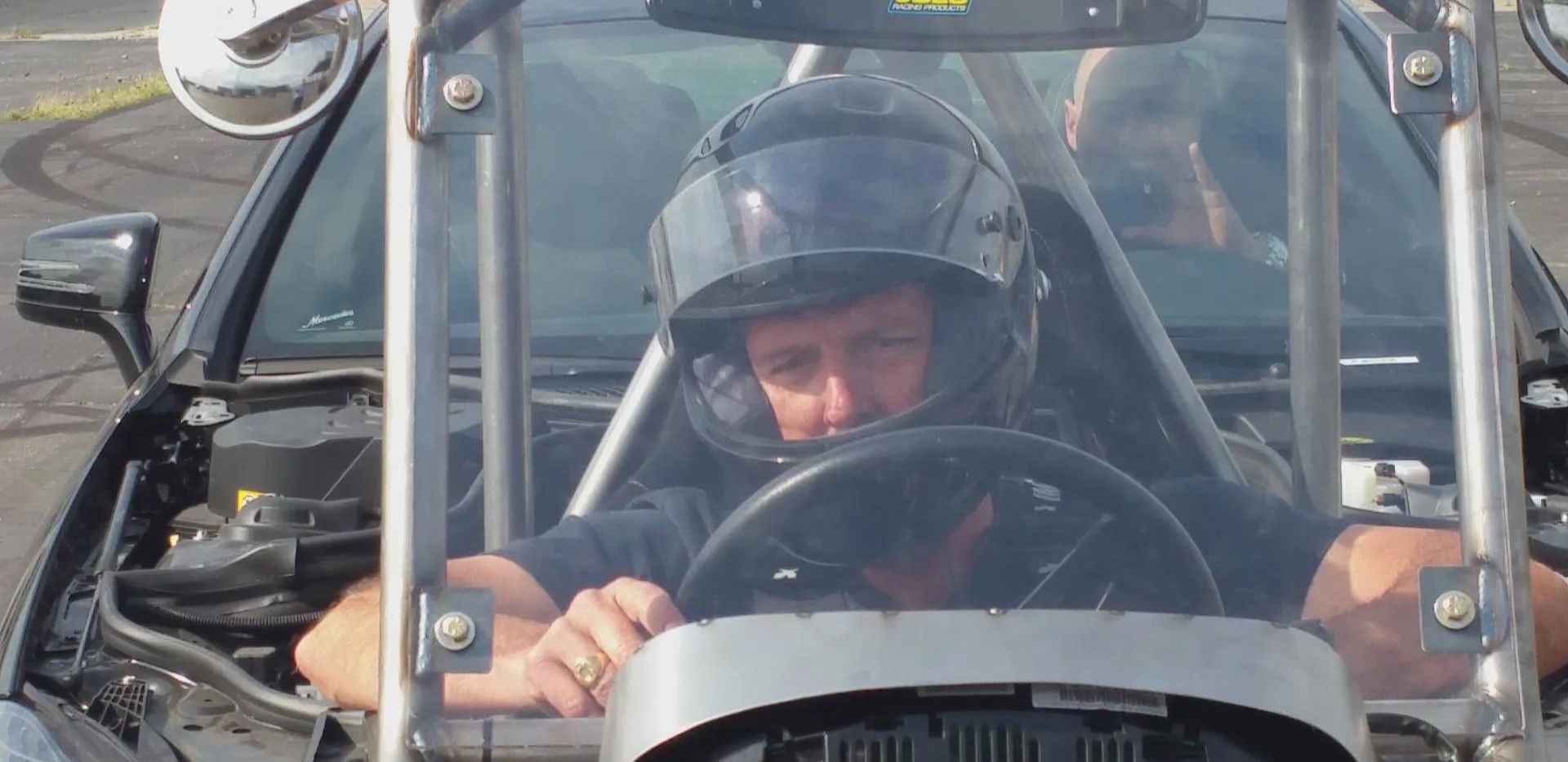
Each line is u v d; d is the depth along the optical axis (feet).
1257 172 9.12
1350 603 5.67
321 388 9.62
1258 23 9.75
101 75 66.59
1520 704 5.10
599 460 6.30
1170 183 8.82
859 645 4.56
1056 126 8.34
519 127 6.05
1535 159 40.04
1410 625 5.47
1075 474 5.42
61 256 10.69
